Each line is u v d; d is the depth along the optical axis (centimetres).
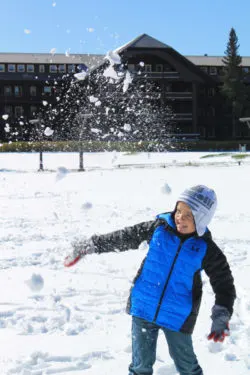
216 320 294
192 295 305
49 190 2055
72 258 326
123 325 482
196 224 295
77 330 468
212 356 416
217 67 7856
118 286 610
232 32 7350
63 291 586
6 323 486
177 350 310
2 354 412
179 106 7050
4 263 730
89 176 2736
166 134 4831
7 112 7050
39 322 489
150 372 313
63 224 1124
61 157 4234
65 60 6969
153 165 3597
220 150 6122
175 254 302
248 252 808
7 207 1474
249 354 417
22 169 3688
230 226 1074
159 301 304
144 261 315
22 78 6938
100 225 1104
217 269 303
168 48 6531
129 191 1917
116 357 408
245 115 7694
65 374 378
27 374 373
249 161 3566
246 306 526
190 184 2119
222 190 1861
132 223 1130
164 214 316
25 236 960
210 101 7756
